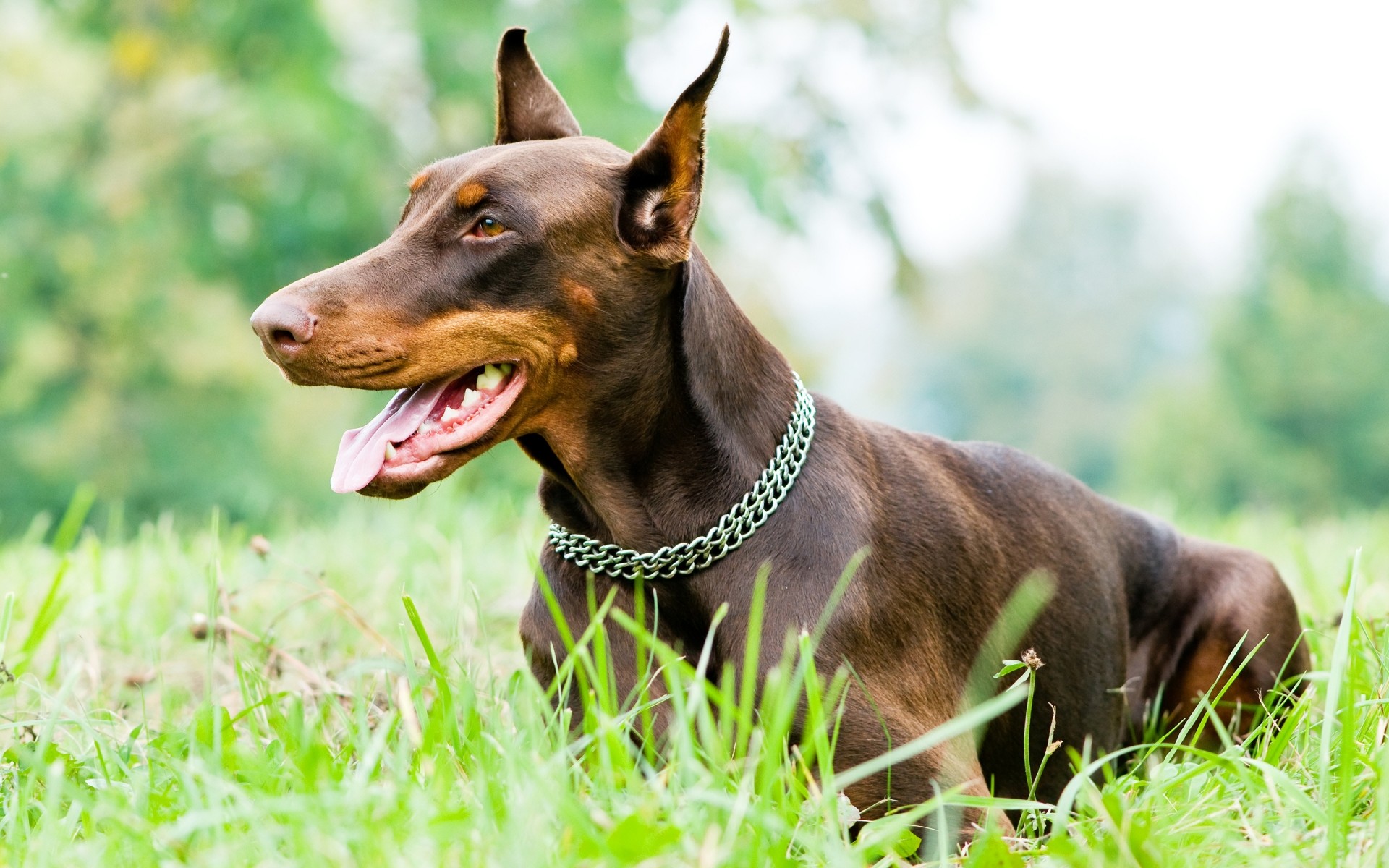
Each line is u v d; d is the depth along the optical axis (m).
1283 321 45.72
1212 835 2.95
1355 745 3.23
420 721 3.57
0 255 16.69
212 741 3.48
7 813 3.17
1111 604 4.68
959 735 3.83
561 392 3.73
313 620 5.61
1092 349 87.31
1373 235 47.06
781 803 3.01
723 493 3.73
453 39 17.06
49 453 17.06
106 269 17.31
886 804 3.56
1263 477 45.16
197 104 17.73
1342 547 7.75
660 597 3.79
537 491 4.07
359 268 3.62
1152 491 47.09
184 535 8.17
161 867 2.70
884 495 3.98
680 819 2.75
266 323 3.48
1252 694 4.70
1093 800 2.98
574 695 3.84
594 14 16.91
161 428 17.56
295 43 16.92
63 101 18.14
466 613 5.38
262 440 17.83
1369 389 44.94
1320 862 2.72
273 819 2.91
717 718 3.64
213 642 4.05
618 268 3.71
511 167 3.71
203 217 17.41
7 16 18.94
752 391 3.84
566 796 2.71
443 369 3.60
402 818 2.79
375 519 7.81
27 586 5.82
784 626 3.62
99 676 4.65
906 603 3.82
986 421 87.88
